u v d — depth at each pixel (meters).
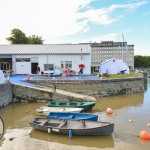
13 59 48.06
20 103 30.72
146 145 16.08
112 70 52.00
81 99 29.75
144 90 48.66
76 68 47.84
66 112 20.98
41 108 25.22
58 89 35.59
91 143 16.38
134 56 146.00
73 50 48.84
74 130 17.27
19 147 15.67
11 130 19.27
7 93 29.47
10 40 80.12
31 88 31.05
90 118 19.19
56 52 47.81
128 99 36.09
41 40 90.12
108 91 38.84
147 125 20.89
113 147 15.72
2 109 27.14
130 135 18.06
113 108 28.84
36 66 48.22
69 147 15.76
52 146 15.92
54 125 18.81
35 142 16.59
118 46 140.50
